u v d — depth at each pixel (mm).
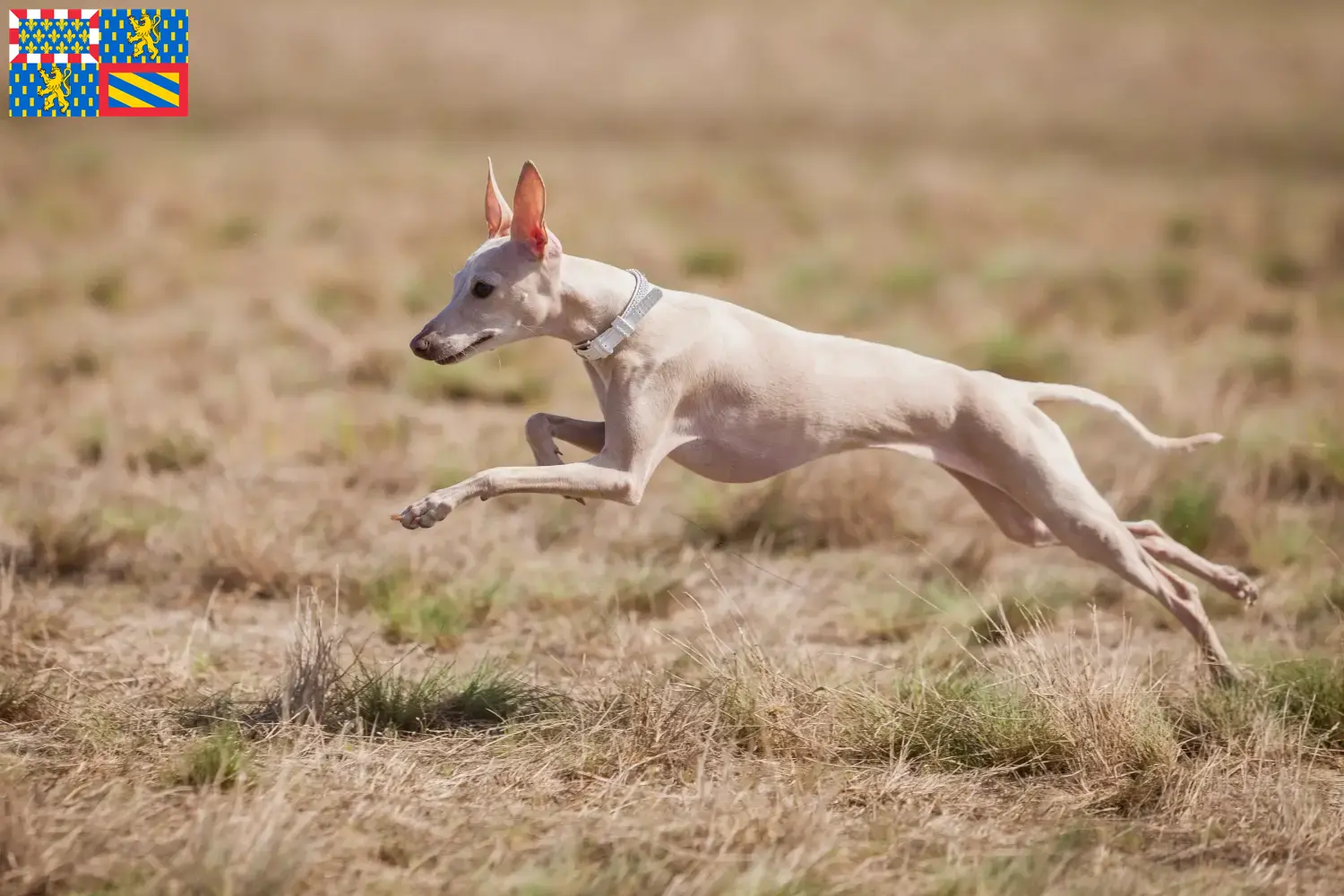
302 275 23641
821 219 31875
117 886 6305
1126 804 7789
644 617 10891
